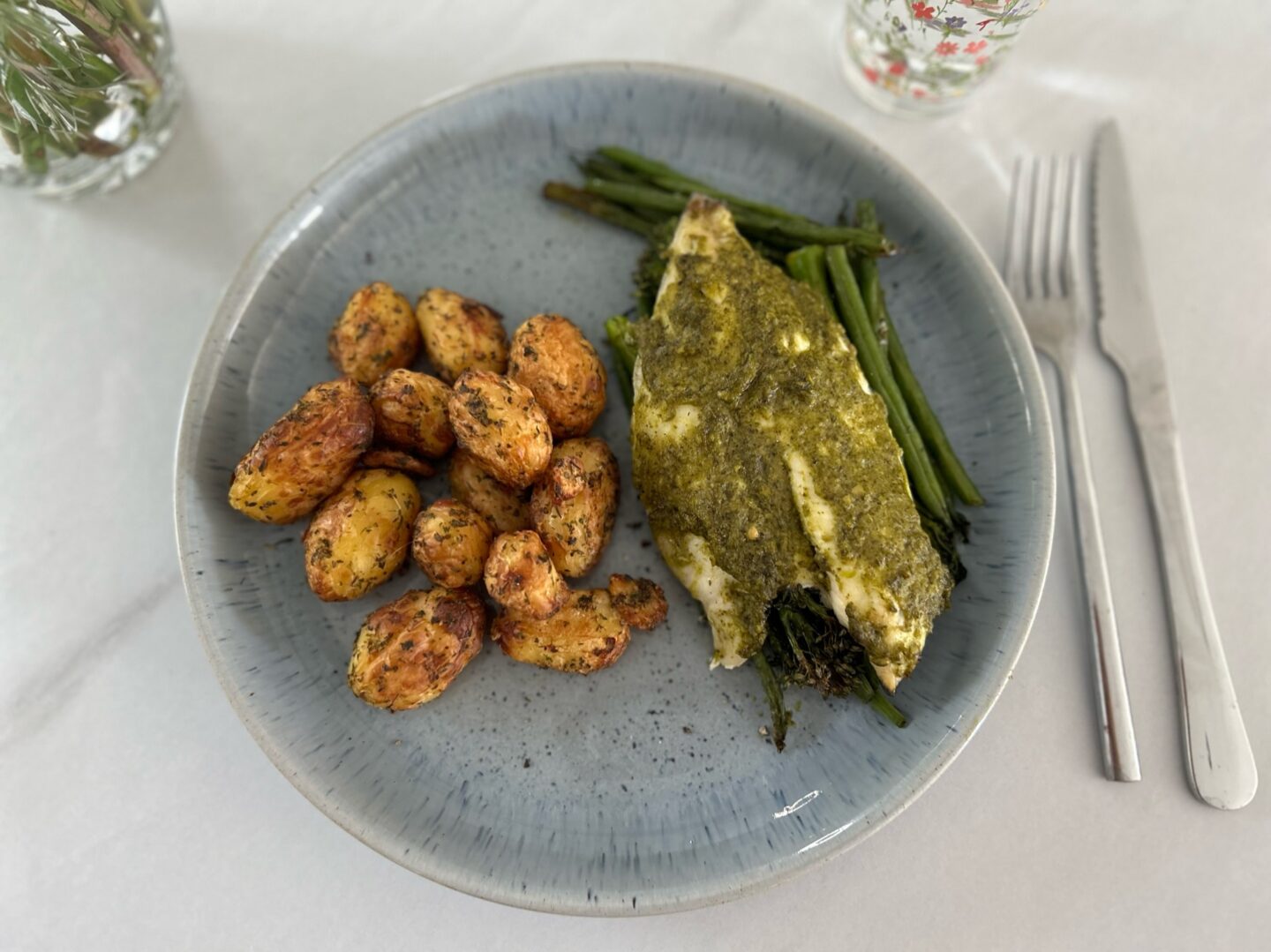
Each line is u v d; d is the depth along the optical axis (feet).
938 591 0.81
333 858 0.84
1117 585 0.89
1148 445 0.91
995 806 0.83
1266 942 0.80
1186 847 0.82
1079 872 0.82
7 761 0.85
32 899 0.82
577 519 0.82
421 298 0.90
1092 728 0.85
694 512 0.82
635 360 0.89
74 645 0.89
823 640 0.82
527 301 0.97
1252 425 0.93
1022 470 0.86
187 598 0.82
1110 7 1.04
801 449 0.80
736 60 1.05
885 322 0.91
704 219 0.87
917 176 0.96
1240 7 1.04
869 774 0.81
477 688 0.86
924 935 0.81
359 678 0.79
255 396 0.92
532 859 0.79
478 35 1.05
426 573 0.83
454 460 0.87
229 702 0.83
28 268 0.97
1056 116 1.03
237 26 1.04
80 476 0.93
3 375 0.94
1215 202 1.00
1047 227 0.98
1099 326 0.95
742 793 0.82
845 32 1.04
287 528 0.89
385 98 1.03
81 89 0.85
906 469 0.87
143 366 0.96
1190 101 1.02
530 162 0.99
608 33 1.05
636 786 0.83
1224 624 0.88
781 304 0.85
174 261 0.98
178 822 0.84
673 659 0.87
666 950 0.81
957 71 0.95
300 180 1.01
